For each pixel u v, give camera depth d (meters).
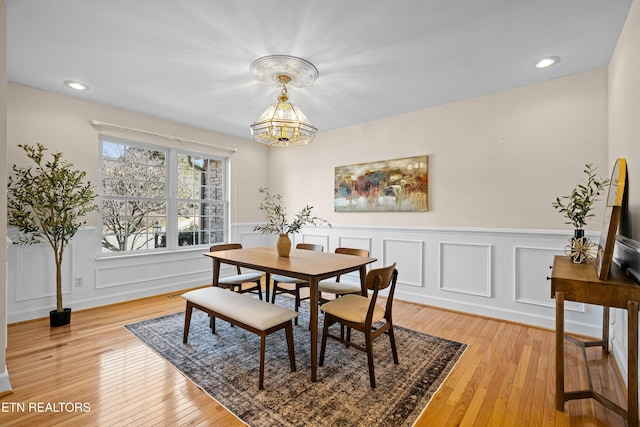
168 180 4.23
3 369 1.84
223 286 3.22
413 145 3.77
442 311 3.44
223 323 3.05
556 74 2.77
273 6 1.84
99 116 3.51
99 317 3.18
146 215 4.01
